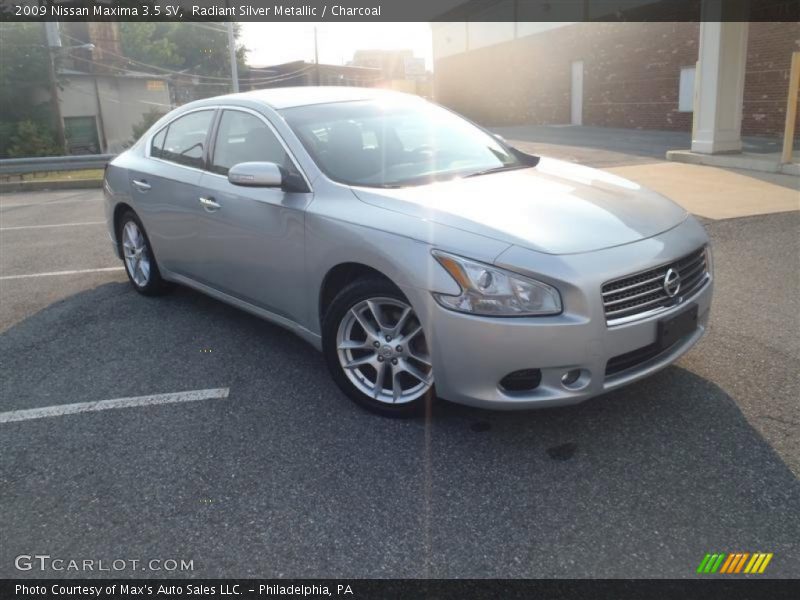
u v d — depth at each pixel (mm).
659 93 20891
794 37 15594
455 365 3010
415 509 2758
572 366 2895
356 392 3541
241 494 2904
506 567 2424
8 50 26875
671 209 3596
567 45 25359
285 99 4348
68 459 3242
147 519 2771
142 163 5270
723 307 4754
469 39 32750
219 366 4207
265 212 3906
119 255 5934
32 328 5062
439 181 3756
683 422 3275
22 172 15930
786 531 2520
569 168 4223
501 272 2883
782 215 7344
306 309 3805
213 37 44031
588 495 2785
